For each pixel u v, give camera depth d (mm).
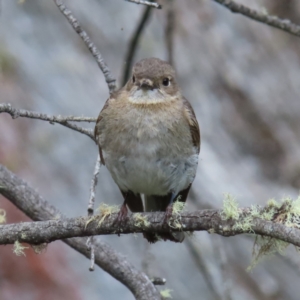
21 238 7547
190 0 14883
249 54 14977
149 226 7570
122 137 8562
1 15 14422
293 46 15250
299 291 13656
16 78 13781
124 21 14695
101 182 13594
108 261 8609
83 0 14797
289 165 14383
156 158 8562
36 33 14469
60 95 13891
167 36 11133
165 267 13266
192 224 7234
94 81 14266
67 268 11977
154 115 8547
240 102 14680
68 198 13133
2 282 11375
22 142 13133
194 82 14516
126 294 12531
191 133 8742
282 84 14953
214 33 14867
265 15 9766
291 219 6727
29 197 8977
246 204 13547
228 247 13680
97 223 7559
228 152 14258
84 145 13688
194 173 8906
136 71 8727
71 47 14508
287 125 14703
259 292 13516
